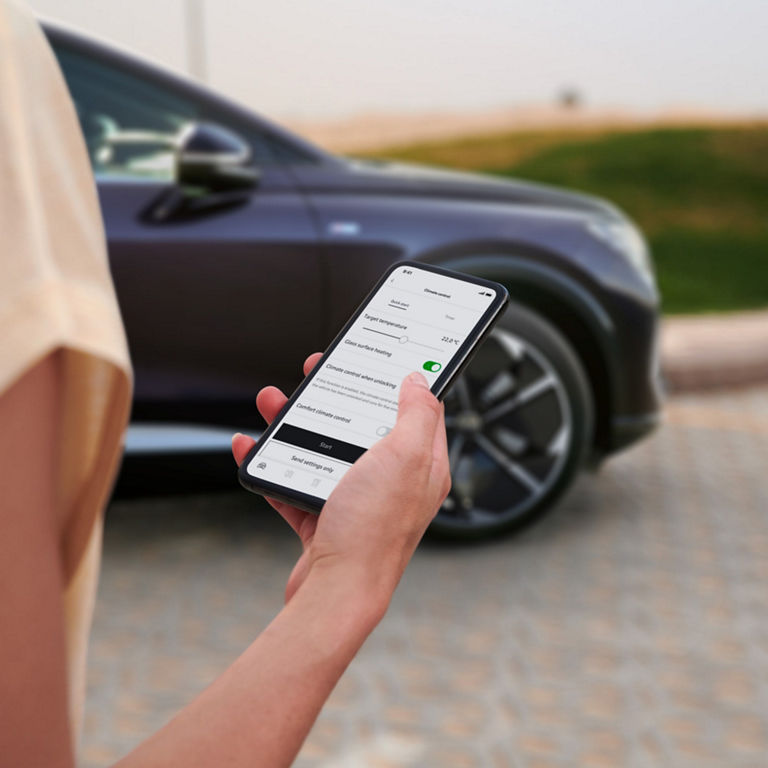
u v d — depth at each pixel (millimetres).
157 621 2779
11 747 419
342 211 3107
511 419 3305
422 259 3164
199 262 2924
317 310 3068
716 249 13094
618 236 3465
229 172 2920
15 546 421
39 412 436
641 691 2447
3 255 443
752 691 2459
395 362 776
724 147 21359
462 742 2223
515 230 3273
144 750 450
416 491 531
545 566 3166
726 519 3643
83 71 3053
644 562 3221
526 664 2564
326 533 517
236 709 463
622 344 3426
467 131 35312
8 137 465
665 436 4801
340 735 2240
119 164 2992
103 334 460
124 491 2979
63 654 438
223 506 3619
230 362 2992
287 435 736
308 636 486
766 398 5742
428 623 2768
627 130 25281
